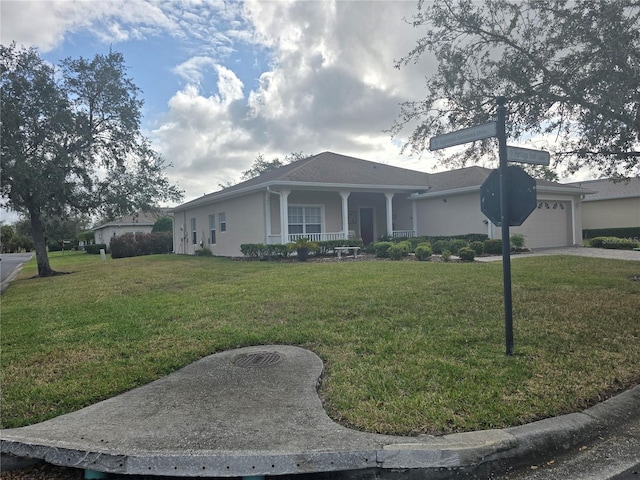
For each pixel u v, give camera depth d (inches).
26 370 185.0
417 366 173.3
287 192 662.5
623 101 226.7
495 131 188.7
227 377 171.0
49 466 119.0
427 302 279.4
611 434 129.6
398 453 111.8
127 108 616.7
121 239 1068.5
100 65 602.5
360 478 110.7
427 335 214.1
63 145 583.2
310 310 270.1
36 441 119.6
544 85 251.1
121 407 145.0
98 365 188.2
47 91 548.4
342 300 292.0
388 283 349.1
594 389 150.6
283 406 142.9
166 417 135.8
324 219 773.3
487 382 156.2
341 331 226.4
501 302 276.4
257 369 178.5
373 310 264.1
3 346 224.8
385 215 890.1
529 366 171.2
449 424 127.4
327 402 145.7
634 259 500.4
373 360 182.5
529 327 222.8
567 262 470.6
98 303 335.3
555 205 765.9
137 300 338.6
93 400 153.8
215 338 221.5
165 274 499.8
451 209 763.4
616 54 225.5
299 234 698.2
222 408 142.2
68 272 654.5
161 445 116.6
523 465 116.0
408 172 892.6
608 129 248.4
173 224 1097.4
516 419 130.1
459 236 724.7
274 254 635.5
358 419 131.3
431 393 148.1
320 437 120.4
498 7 254.8
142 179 663.1
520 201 182.9
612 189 1114.1
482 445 114.7
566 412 136.6
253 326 241.0
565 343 198.2
